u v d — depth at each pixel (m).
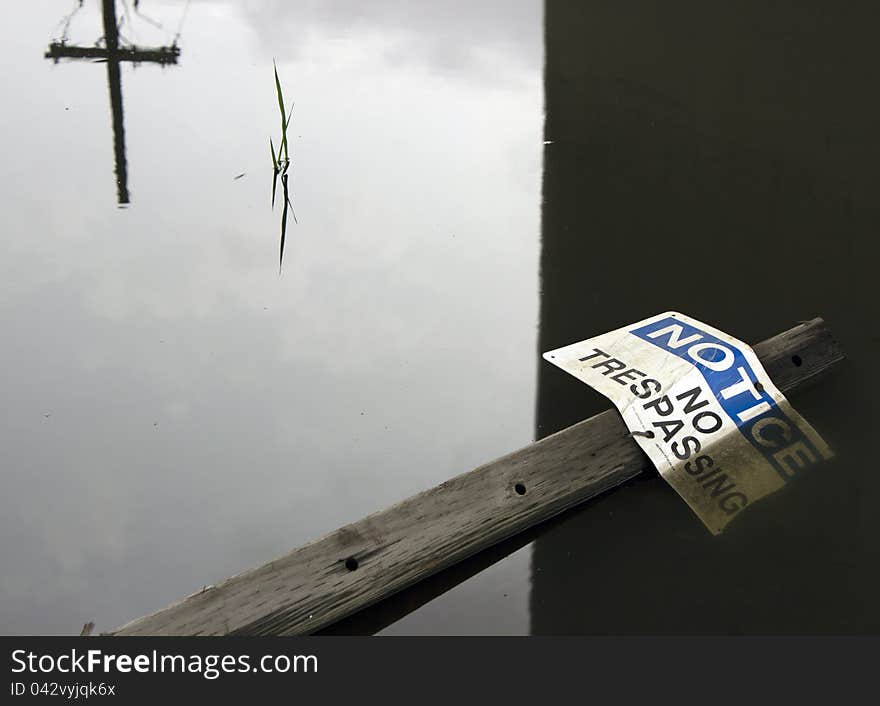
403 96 4.09
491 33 4.62
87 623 1.92
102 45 4.39
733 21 4.77
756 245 3.22
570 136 3.83
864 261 3.14
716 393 2.49
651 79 4.23
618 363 2.54
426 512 2.09
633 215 3.36
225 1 4.86
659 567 2.12
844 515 2.24
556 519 2.25
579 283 3.04
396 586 2.01
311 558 1.96
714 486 2.31
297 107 3.97
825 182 3.54
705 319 2.86
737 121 3.93
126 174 3.51
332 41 4.51
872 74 4.29
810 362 2.67
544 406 2.59
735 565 2.11
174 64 4.26
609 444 2.35
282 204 3.39
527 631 1.97
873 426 2.50
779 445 2.42
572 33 4.63
